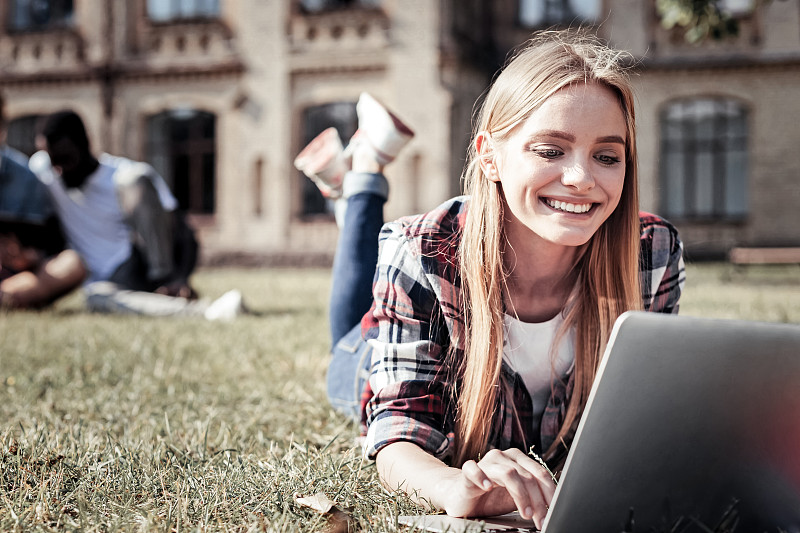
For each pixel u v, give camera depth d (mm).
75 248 7051
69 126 6766
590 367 1744
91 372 3596
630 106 1607
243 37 17016
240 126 17062
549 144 1559
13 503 1598
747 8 16031
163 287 6926
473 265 1710
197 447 2104
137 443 2146
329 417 2510
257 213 17031
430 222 1790
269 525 1464
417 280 1751
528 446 1809
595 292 1740
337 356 2428
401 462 1618
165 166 17625
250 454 2070
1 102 6883
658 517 1368
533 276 1742
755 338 1254
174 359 3967
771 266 14992
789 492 1422
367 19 16109
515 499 1379
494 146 1655
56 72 17781
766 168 16062
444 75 15641
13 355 4117
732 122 16297
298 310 7082
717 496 1391
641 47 16234
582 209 1568
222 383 3311
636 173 1685
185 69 17219
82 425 2412
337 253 2510
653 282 1851
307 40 16594
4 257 6750
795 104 15906
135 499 1659
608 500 1328
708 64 16031
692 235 16422
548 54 1602
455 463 1768
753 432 1344
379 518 1494
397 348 1739
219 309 6387
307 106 16734
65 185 6859
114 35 17672
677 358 1235
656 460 1318
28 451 1993
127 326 5586
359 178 2506
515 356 1763
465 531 1334
